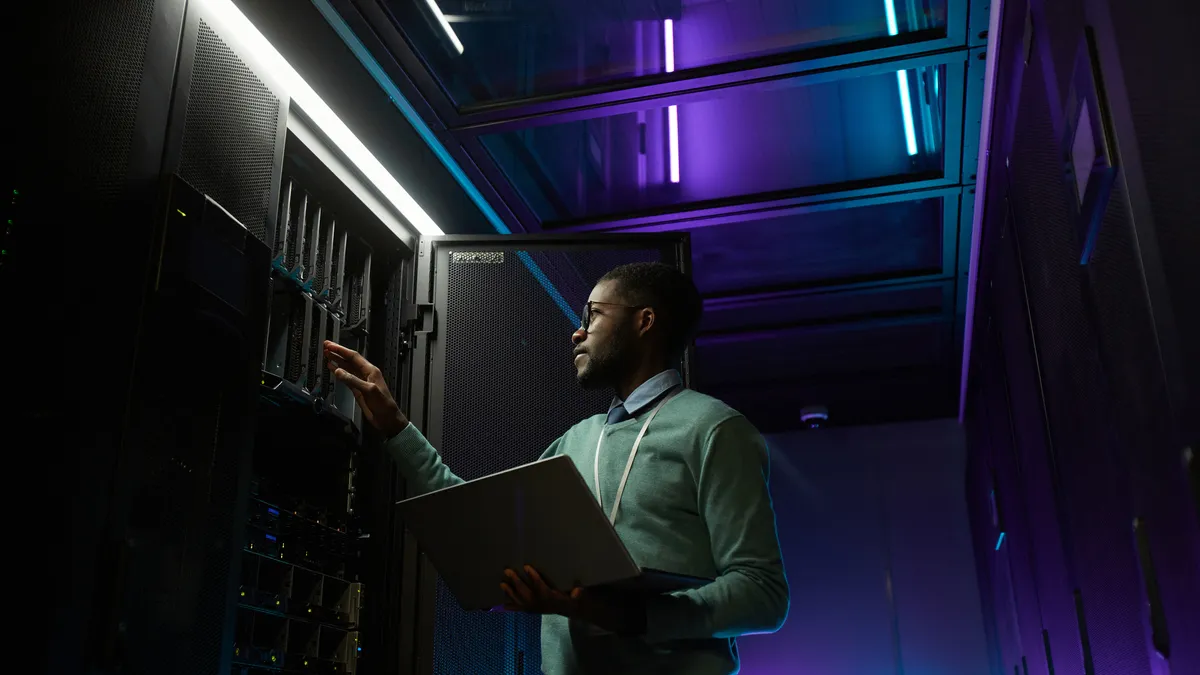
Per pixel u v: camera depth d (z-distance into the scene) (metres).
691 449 1.52
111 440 1.68
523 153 3.62
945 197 3.81
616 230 4.10
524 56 3.28
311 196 2.80
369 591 2.70
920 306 5.02
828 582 6.29
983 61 3.02
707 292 4.89
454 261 3.11
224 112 2.21
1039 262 2.67
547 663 1.53
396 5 2.78
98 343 1.71
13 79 1.74
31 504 1.55
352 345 2.92
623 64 3.24
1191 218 1.47
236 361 2.05
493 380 2.94
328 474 2.87
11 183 1.67
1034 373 3.02
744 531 1.43
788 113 3.76
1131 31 1.57
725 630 1.34
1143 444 1.74
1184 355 1.43
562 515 1.27
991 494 4.81
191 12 2.15
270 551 2.37
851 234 4.39
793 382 6.14
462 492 1.34
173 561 1.78
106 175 1.82
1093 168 1.79
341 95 2.76
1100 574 2.46
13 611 1.49
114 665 1.60
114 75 1.90
